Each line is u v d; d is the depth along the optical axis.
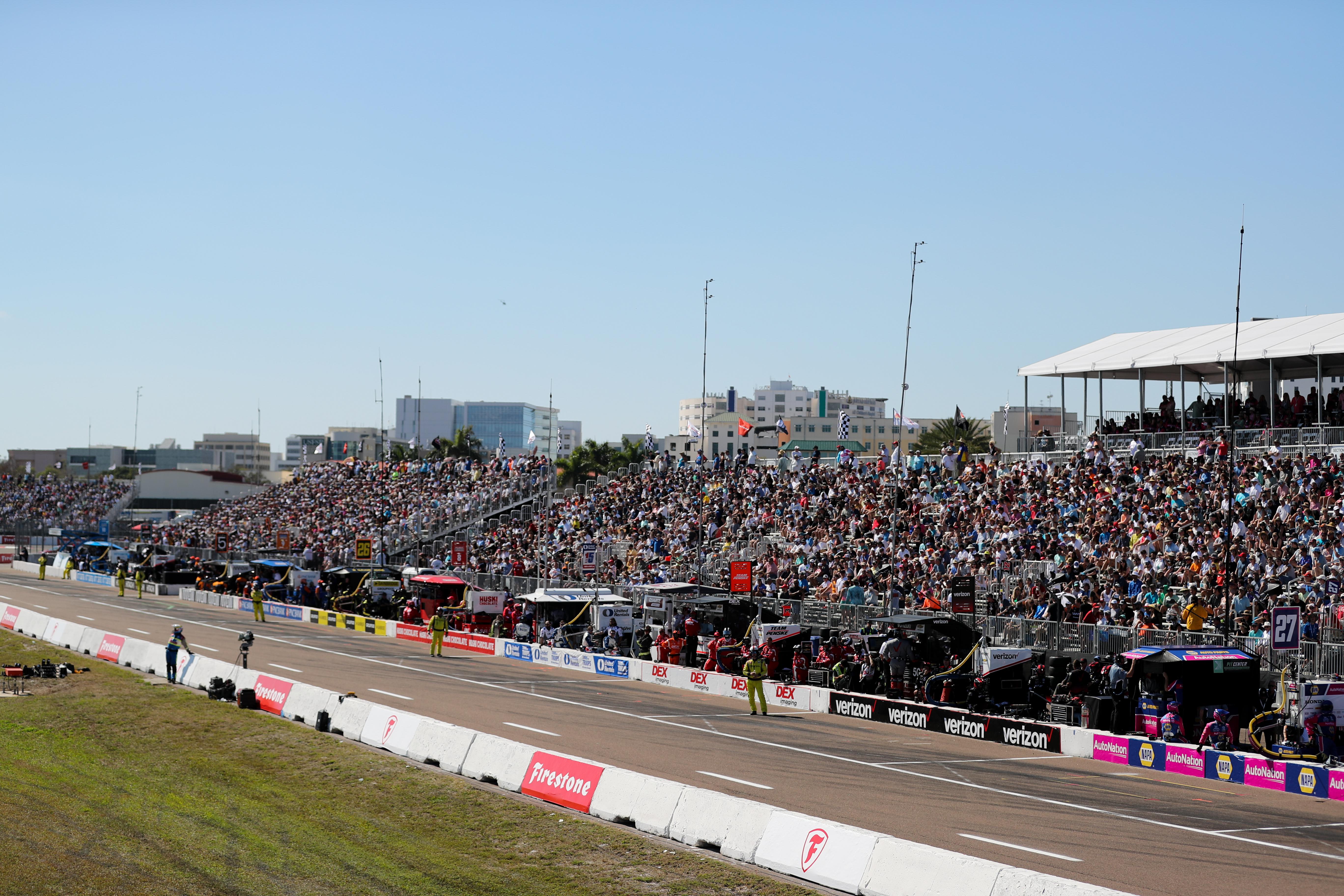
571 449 158.25
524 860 18.02
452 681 38.38
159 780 23.31
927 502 51.22
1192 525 39.81
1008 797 22.67
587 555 58.56
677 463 72.69
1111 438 53.88
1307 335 49.72
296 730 28.45
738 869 17.62
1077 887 14.42
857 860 16.73
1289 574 34.69
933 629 33.78
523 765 22.72
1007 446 69.06
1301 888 16.86
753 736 29.42
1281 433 46.91
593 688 37.75
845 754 27.14
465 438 118.38
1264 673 29.59
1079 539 42.66
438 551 72.19
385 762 24.78
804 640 38.25
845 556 46.50
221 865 17.20
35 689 35.34
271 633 51.38
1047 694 31.89
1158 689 28.20
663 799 19.88
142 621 54.06
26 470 151.88
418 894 16.19
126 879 16.41
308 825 19.86
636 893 16.58
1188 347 54.00
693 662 40.34
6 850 17.56
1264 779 23.81
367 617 55.53
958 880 15.49
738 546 53.81
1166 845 19.09
